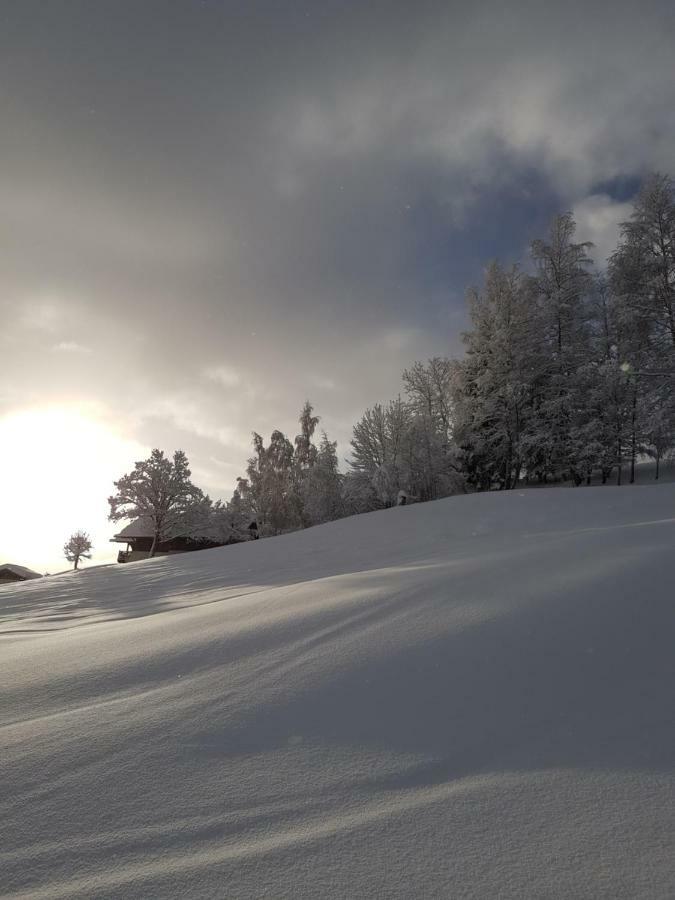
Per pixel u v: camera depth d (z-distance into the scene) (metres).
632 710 1.96
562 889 1.17
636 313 22.88
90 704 2.48
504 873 1.23
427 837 1.37
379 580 4.69
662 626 2.56
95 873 1.29
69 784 1.74
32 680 2.88
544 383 33.25
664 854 1.26
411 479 28.06
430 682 2.34
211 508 38.62
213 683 2.61
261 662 2.83
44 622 5.67
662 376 22.66
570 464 29.91
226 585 8.02
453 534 12.94
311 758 1.83
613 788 1.54
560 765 1.68
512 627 2.80
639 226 23.62
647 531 4.97
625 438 28.62
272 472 40.28
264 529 39.22
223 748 1.94
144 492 36.06
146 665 2.99
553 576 3.59
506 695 2.17
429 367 37.69
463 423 34.69
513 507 15.78
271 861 1.31
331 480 31.16
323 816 1.50
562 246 31.39
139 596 7.82
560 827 1.38
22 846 1.42
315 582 5.43
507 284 33.25
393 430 28.73
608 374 26.88
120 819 1.53
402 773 1.70
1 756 1.97
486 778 1.64
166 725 2.16
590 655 2.41
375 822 1.45
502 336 31.98
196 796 1.63
